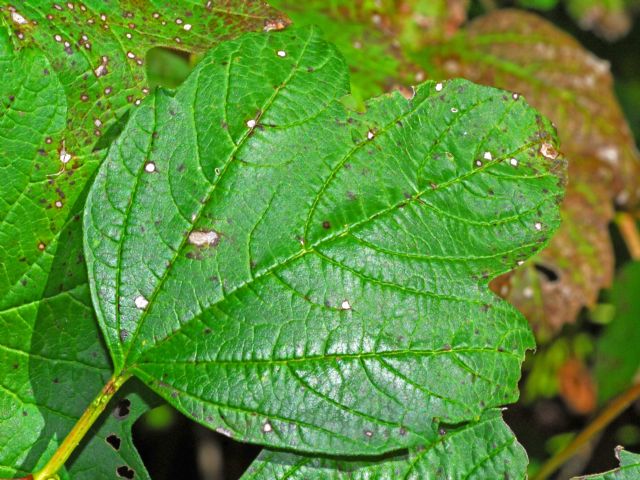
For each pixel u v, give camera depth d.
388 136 0.25
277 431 0.24
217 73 0.25
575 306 0.34
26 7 0.25
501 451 0.25
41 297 0.25
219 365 0.24
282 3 0.32
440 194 0.25
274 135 0.25
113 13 0.26
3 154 0.25
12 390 0.25
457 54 0.34
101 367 0.25
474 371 0.24
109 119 0.26
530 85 0.35
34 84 0.24
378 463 0.25
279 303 0.24
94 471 0.25
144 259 0.24
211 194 0.24
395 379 0.24
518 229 0.25
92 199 0.24
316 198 0.24
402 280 0.24
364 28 0.33
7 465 0.25
